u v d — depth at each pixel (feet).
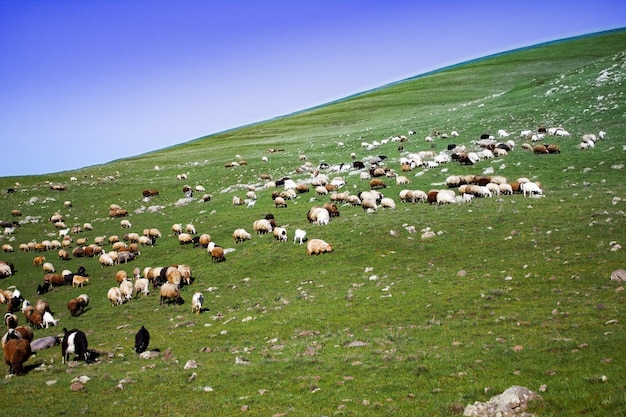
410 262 85.10
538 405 31.07
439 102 362.94
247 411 37.96
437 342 49.29
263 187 184.96
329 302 71.10
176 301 88.79
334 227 112.78
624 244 70.13
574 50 461.37
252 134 409.90
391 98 431.02
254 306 76.69
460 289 66.18
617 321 45.75
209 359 53.88
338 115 407.03
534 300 57.47
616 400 29.50
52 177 273.54
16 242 161.58
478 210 106.11
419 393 37.22
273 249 107.65
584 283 59.72
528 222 91.56
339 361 47.01
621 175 113.91
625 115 161.89
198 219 153.79
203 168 246.68
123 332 74.43
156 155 364.79
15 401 44.01
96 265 128.77
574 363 37.78
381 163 179.22
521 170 134.92
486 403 31.73
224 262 107.96
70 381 48.39
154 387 45.27
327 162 211.00
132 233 147.84
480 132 198.39
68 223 179.22
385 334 54.08
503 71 438.40
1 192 232.73
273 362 49.14
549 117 190.08
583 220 86.22
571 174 123.24
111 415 39.40
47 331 83.15
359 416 34.47
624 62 222.69
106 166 311.88
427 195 126.62
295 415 36.06
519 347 43.11
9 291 111.04
